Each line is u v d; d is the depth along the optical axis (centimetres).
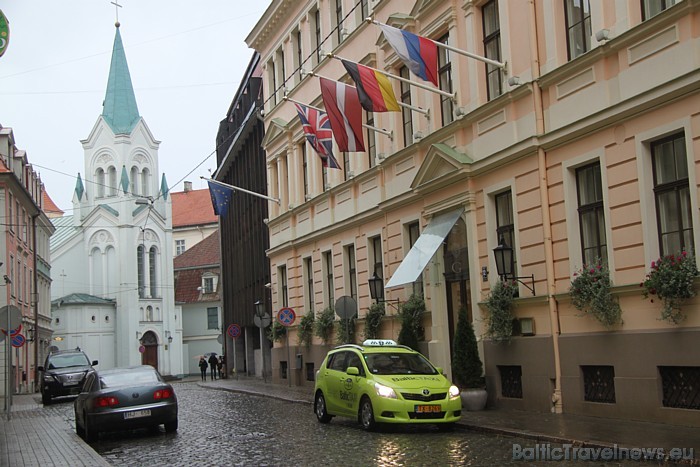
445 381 1659
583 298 1616
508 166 1919
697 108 1380
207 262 9288
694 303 1377
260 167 4319
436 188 2227
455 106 2131
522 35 1856
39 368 3759
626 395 1527
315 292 3241
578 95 1681
